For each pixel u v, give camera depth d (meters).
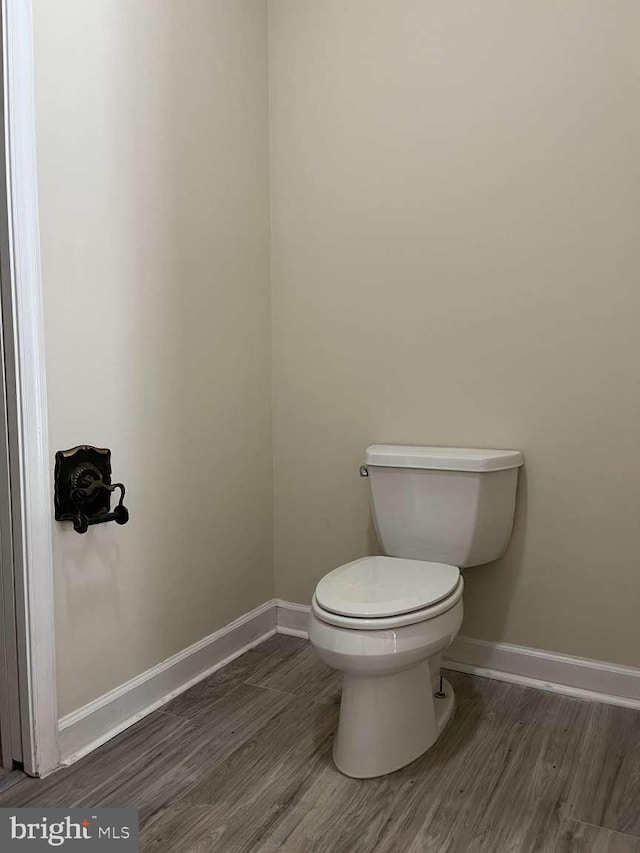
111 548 1.97
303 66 2.49
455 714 2.07
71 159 1.81
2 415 1.70
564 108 2.08
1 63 1.61
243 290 2.47
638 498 2.07
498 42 2.16
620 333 2.05
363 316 2.45
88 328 1.87
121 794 1.70
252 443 2.56
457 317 2.29
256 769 1.80
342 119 2.43
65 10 1.78
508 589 2.28
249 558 2.57
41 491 1.73
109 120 1.92
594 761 1.83
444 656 2.39
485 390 2.26
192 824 1.59
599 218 2.06
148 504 2.10
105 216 1.92
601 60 2.03
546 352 2.16
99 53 1.88
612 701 2.12
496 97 2.18
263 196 2.56
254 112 2.49
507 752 1.87
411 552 2.20
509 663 2.29
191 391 2.25
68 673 1.85
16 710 1.77
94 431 1.90
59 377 1.79
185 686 2.25
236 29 2.39
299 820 1.60
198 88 2.23
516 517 2.25
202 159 2.26
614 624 2.13
